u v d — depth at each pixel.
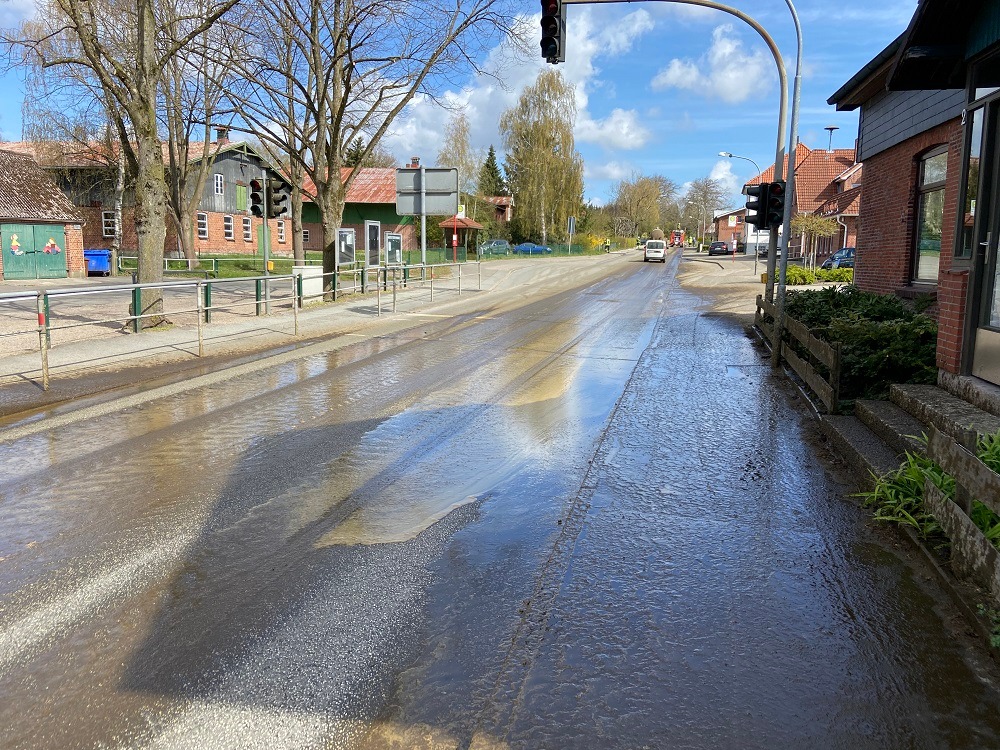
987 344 5.89
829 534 4.45
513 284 29.39
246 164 46.19
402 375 10.03
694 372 10.20
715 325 15.91
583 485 5.38
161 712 2.82
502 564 4.13
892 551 4.20
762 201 12.94
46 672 3.09
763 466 5.83
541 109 63.69
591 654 3.15
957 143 8.18
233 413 7.74
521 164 63.88
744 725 2.68
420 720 2.77
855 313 9.77
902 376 7.08
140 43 12.65
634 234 118.12
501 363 11.08
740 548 4.24
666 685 2.93
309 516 4.85
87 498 5.16
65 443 6.55
